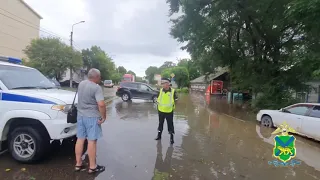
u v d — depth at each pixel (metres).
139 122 8.78
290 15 10.44
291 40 15.94
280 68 15.14
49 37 26.59
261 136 7.60
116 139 6.17
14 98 4.14
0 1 29.36
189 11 14.98
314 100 16.50
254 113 13.64
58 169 4.04
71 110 4.19
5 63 4.81
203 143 6.32
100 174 3.92
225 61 20.44
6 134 4.23
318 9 8.84
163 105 6.22
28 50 25.42
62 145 5.35
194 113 12.80
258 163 4.96
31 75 5.18
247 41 19.33
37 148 4.12
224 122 10.18
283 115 8.50
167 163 4.62
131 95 17.33
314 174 4.47
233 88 19.69
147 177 3.93
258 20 15.77
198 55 20.08
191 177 4.04
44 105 4.06
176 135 7.06
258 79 15.67
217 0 14.16
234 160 5.07
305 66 12.03
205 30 16.83
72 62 26.05
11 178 3.63
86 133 4.04
